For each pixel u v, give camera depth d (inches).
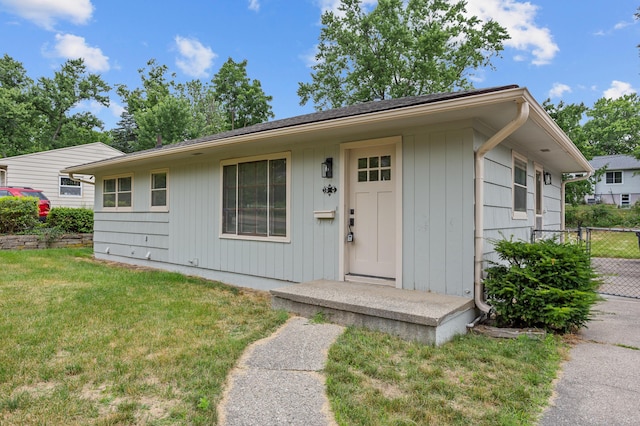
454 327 141.3
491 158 175.9
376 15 765.9
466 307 149.1
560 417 85.0
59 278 248.8
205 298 203.0
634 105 1222.9
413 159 172.2
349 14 802.2
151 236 317.4
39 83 1075.9
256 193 237.5
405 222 174.7
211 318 161.9
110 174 364.8
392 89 770.2
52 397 93.0
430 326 128.8
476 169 156.4
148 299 195.0
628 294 225.3
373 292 167.9
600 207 818.2
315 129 178.5
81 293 205.2
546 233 303.1
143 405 89.7
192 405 89.7
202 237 272.5
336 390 97.0
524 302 142.4
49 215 458.6
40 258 339.9
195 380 102.5
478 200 155.7
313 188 208.2
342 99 837.8
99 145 687.7
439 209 164.6
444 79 757.3
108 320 156.3
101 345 128.0
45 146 1061.1
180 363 113.7
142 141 966.4
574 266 139.9
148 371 108.3
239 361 116.8
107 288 219.8
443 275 163.6
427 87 764.6
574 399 93.3
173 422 83.0
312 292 169.2
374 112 157.9
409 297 157.4
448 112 144.6
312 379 104.3
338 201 197.8
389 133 179.5
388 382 102.3
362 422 82.7
